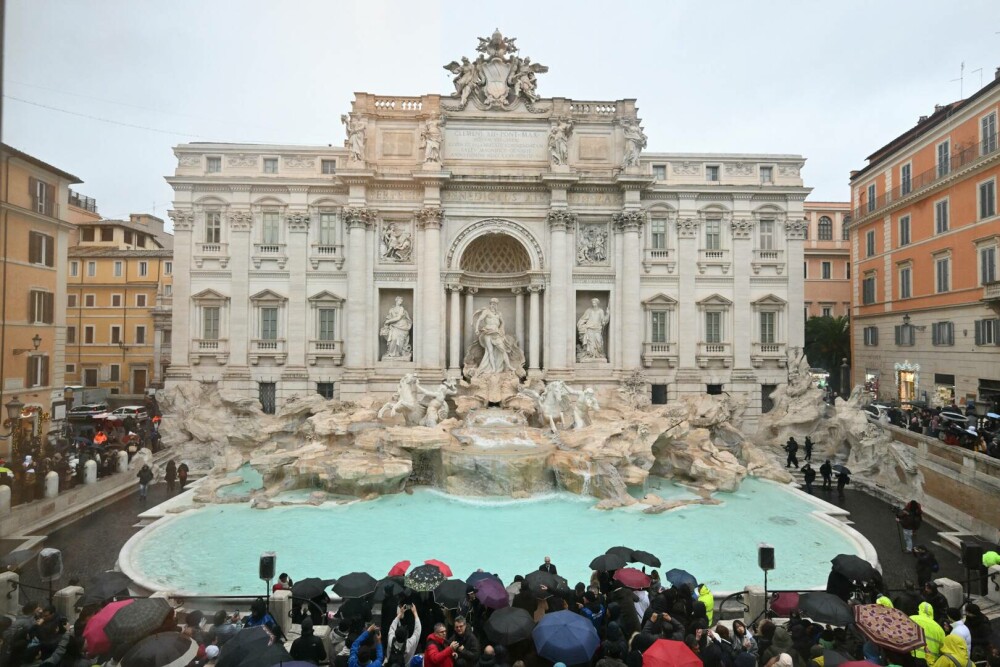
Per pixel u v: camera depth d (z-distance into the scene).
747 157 45.59
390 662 11.66
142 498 28.56
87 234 51.56
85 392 46.81
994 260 37.31
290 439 37.00
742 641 12.32
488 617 13.33
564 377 43.12
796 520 25.92
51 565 15.14
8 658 11.07
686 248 45.06
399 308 43.72
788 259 45.53
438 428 33.56
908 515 22.75
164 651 10.41
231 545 22.58
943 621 13.64
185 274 43.31
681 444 34.50
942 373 42.72
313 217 44.09
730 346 45.19
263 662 10.24
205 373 43.38
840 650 12.03
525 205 44.00
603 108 44.97
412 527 24.75
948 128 41.84
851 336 56.69
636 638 11.53
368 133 43.69
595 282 44.56
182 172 43.69
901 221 48.16
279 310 43.78
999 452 26.41
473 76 44.06
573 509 27.59
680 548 22.38
